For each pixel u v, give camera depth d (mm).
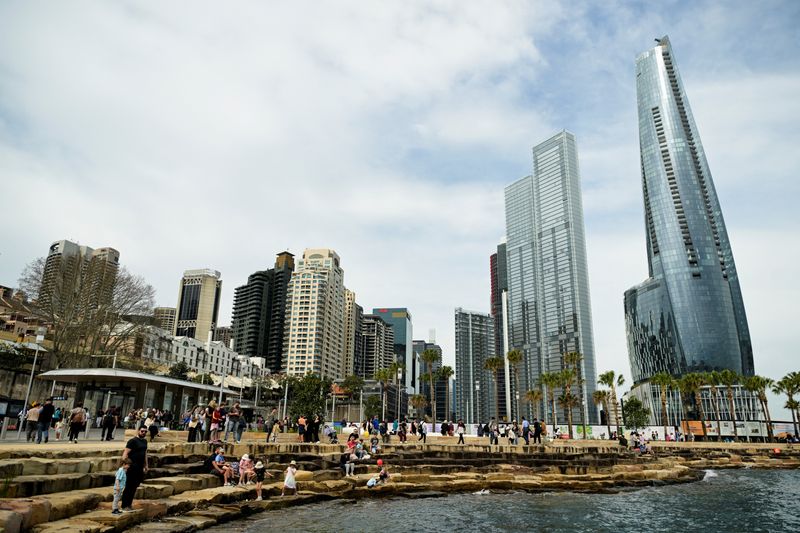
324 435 51844
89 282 75500
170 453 29328
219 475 27062
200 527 19219
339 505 28500
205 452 30766
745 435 146625
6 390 70375
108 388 46625
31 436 28125
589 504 33219
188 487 24219
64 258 76000
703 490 42844
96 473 20594
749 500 37031
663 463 56094
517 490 38281
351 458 35688
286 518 23516
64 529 14141
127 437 35312
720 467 70750
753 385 117750
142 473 18109
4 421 30188
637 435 62219
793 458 79500
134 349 97625
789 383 112438
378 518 25266
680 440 95250
